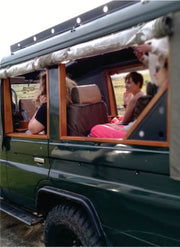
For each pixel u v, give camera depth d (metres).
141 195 1.75
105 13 2.02
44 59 2.31
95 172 2.06
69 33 2.16
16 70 2.70
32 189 2.72
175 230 1.60
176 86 1.48
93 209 2.06
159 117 1.68
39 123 2.68
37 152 2.60
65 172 2.31
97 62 3.45
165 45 1.52
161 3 1.58
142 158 1.74
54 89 2.37
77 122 2.48
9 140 3.06
